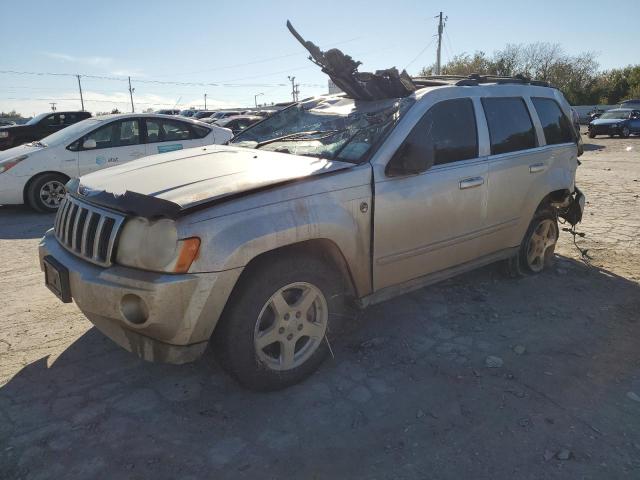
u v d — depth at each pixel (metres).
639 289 4.70
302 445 2.61
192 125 9.48
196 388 3.09
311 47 3.81
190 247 2.54
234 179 2.94
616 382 3.19
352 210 3.16
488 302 4.38
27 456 2.49
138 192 2.82
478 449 2.58
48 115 15.67
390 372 3.28
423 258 3.69
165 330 2.59
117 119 8.69
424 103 3.66
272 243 2.75
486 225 4.14
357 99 4.15
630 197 8.92
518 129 4.44
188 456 2.52
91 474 2.39
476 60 53.69
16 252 5.91
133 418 2.80
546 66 57.19
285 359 3.05
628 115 27.38
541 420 2.81
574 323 4.00
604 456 2.54
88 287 2.70
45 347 3.55
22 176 7.89
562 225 6.91
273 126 4.37
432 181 3.61
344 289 3.32
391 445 2.61
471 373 3.27
